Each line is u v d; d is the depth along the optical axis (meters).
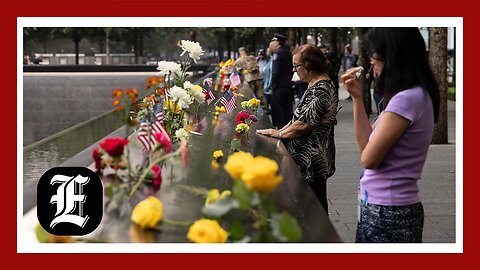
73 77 22.94
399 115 3.68
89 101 23.05
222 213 2.99
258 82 16.17
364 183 3.90
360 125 4.12
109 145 3.80
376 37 3.78
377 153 3.72
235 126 6.47
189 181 4.07
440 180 9.09
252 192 2.81
